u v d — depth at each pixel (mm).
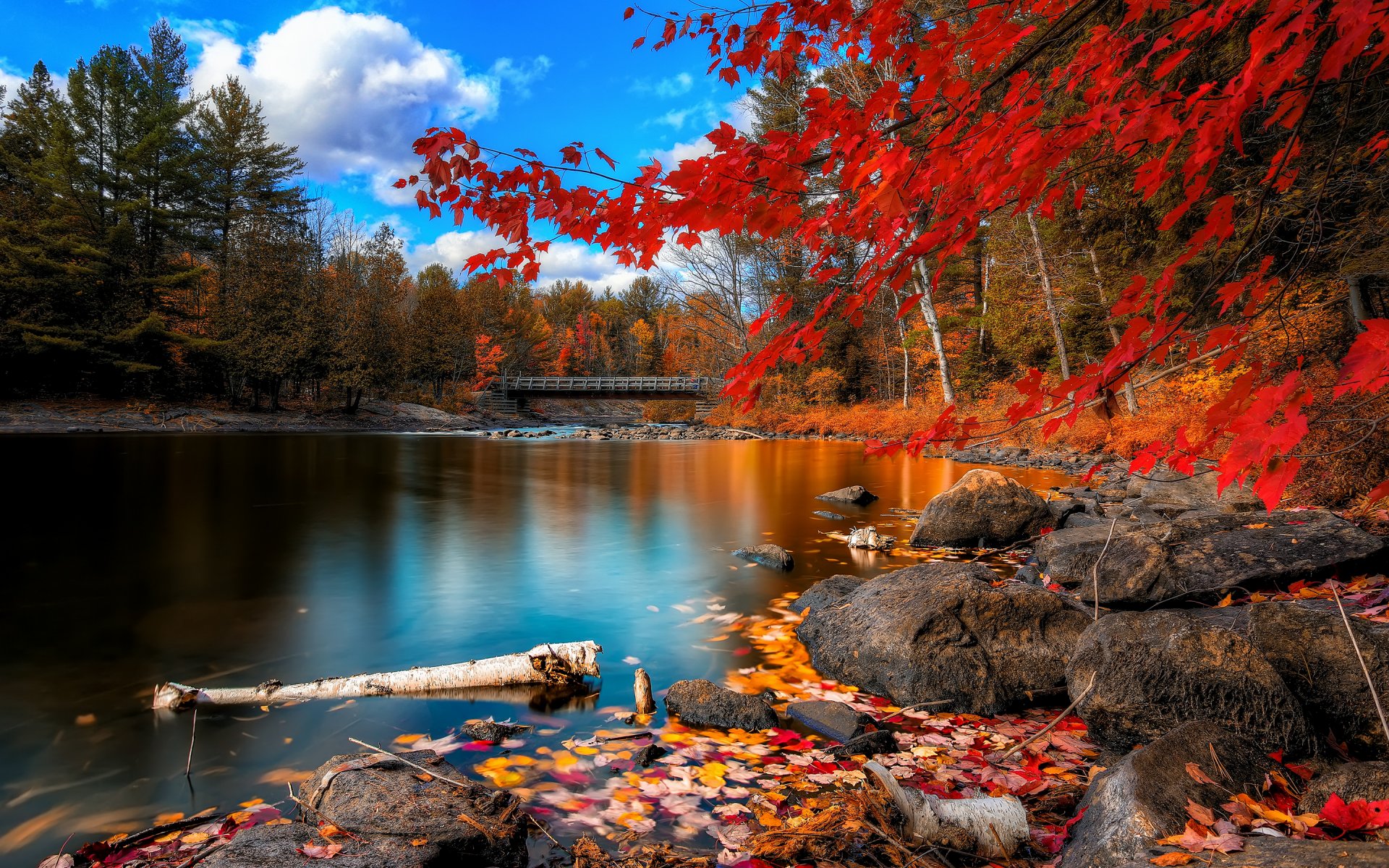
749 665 4219
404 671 3795
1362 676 2566
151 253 33719
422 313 51312
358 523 9250
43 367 29172
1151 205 8633
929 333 29750
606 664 4211
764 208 1889
